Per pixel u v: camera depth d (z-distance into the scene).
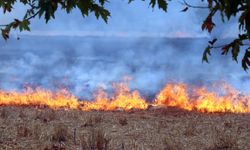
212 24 2.19
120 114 12.14
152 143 8.32
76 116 11.25
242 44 2.18
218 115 12.33
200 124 10.53
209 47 2.27
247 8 1.97
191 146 8.17
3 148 7.20
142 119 11.27
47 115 10.77
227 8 1.99
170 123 10.66
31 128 8.95
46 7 2.40
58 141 8.02
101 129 8.75
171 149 7.84
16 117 10.58
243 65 2.21
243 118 11.50
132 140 8.52
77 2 2.41
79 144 7.92
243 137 8.90
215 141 8.50
